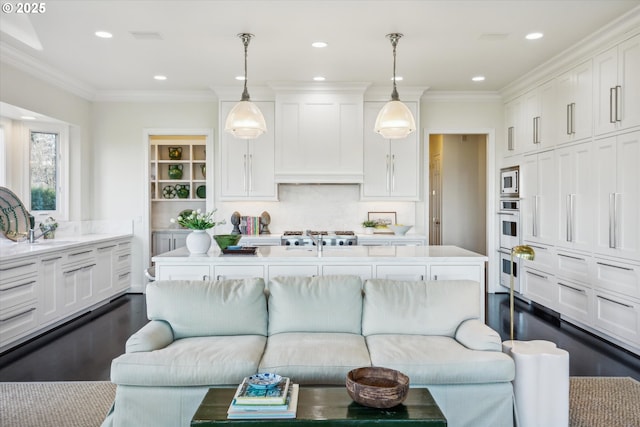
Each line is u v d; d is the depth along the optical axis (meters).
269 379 1.96
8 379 3.21
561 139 4.62
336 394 1.99
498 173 6.17
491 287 6.20
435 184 8.31
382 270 3.51
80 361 3.56
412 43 4.19
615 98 3.76
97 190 6.12
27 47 4.29
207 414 1.79
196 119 6.12
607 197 3.88
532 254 2.63
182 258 3.47
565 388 2.35
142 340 2.45
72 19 3.63
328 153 5.75
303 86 5.65
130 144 6.12
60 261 4.44
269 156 5.85
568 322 4.62
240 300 2.83
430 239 8.77
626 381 3.15
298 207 6.27
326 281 2.95
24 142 5.23
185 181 7.34
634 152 3.55
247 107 3.69
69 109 5.52
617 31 3.70
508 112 5.96
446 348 2.48
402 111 3.62
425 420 1.74
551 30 3.87
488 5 3.40
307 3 3.36
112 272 5.57
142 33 3.94
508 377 2.32
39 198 5.44
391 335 2.74
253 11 3.50
